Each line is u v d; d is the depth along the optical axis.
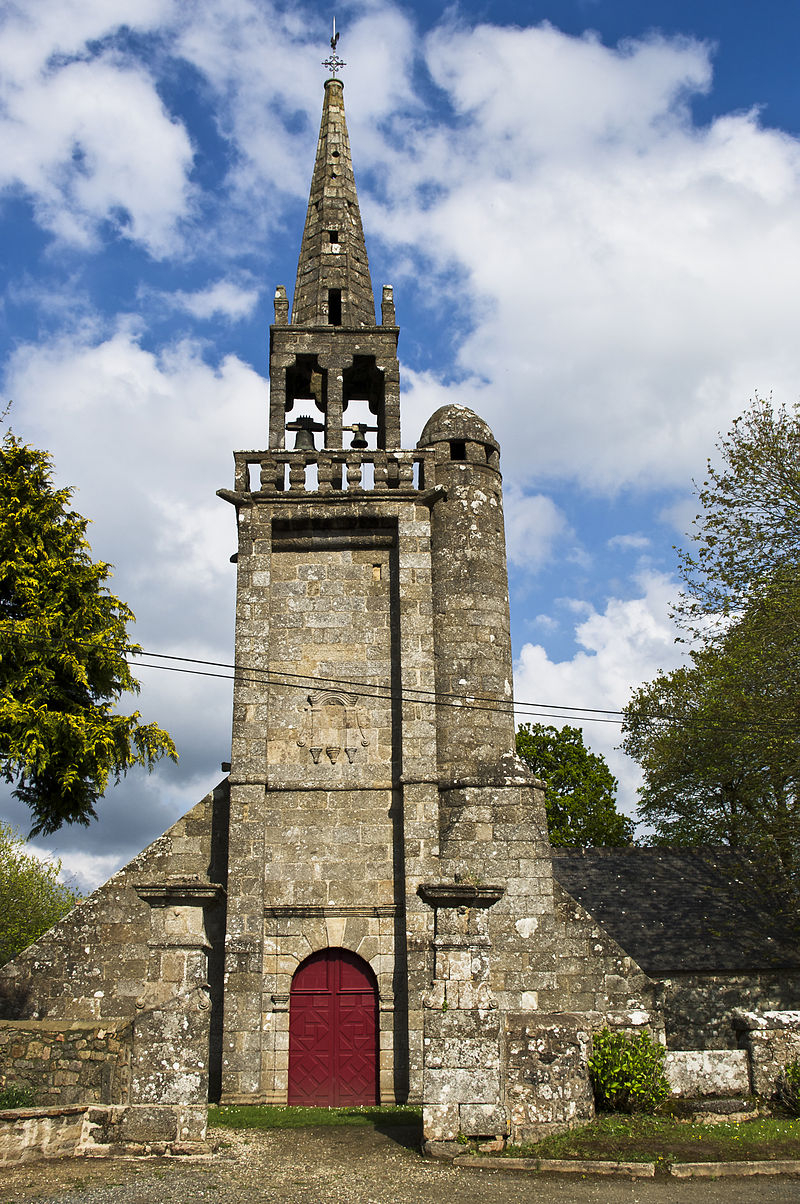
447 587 22.66
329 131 26.17
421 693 20.42
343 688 20.84
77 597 19.58
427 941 18.80
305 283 24.67
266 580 21.23
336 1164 12.08
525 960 19.69
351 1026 18.97
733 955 24.67
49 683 18.55
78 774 18.55
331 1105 18.44
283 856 19.73
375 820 20.00
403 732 20.20
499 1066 12.62
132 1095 12.57
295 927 19.30
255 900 19.14
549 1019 13.34
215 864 20.41
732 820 29.17
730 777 27.17
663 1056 14.26
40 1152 11.98
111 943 19.88
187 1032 12.74
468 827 20.52
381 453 22.08
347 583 21.59
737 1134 12.66
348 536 21.77
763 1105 13.96
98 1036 15.61
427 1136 12.40
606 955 19.73
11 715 17.53
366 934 19.30
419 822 19.55
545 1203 10.29
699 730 27.77
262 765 19.98
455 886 13.16
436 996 12.88
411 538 21.52
